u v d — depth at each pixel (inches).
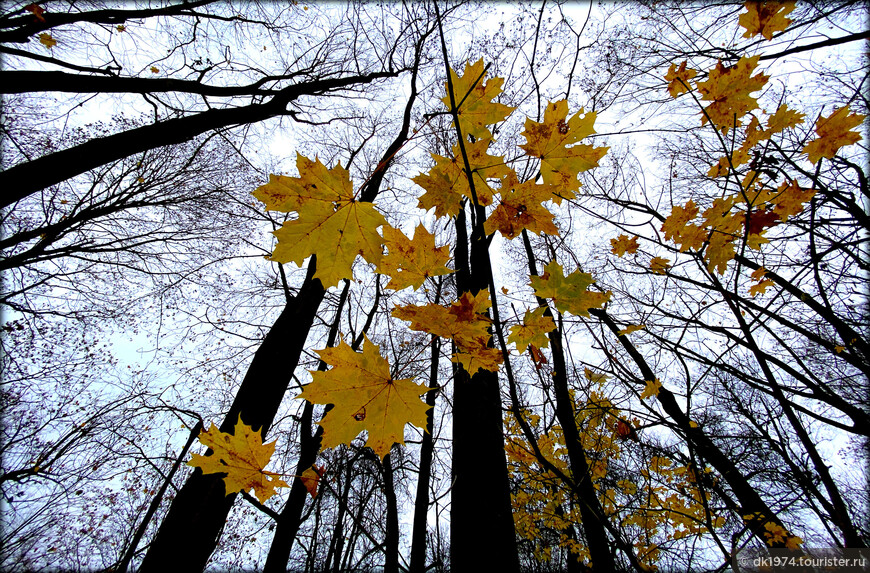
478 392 95.9
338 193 39.2
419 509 136.0
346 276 39.4
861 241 59.6
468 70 44.0
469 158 43.1
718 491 67.4
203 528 98.1
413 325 39.2
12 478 183.8
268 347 137.8
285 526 110.3
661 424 59.6
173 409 135.0
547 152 43.1
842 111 50.3
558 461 174.4
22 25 140.7
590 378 79.2
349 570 207.3
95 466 206.8
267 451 39.1
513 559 72.4
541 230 43.6
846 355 60.1
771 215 51.3
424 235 39.4
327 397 38.6
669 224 55.1
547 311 45.8
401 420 38.4
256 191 38.5
